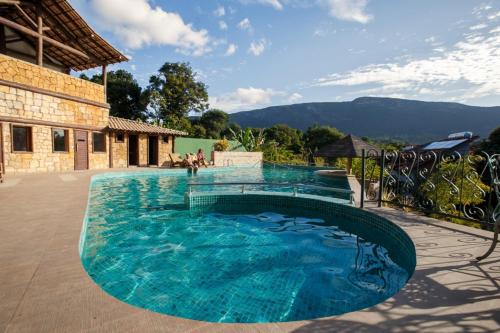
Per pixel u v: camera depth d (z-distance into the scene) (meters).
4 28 13.53
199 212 7.59
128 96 36.50
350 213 6.22
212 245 5.17
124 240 5.30
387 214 5.37
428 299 2.24
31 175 10.94
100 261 4.31
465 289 2.42
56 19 13.36
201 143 22.88
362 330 1.82
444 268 2.89
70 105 13.54
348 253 4.80
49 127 12.57
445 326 1.88
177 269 4.10
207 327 1.80
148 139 18.66
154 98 34.47
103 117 15.56
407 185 6.45
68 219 4.47
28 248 3.15
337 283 3.68
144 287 3.54
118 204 8.26
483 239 3.87
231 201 7.98
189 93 36.84
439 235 4.07
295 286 3.59
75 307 1.99
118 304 2.04
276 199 7.89
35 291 2.20
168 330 1.76
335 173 14.91
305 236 5.70
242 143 26.38
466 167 5.84
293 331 1.78
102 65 15.99
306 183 13.08
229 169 19.42
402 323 1.90
